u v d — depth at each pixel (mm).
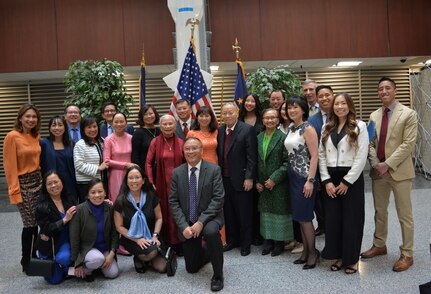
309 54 7590
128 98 6289
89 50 7422
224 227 3943
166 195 3689
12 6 7379
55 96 8648
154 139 3797
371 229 4461
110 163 3848
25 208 3461
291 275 3230
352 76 8891
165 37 7453
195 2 4594
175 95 4199
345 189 3090
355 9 7594
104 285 3195
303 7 7551
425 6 7656
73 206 3252
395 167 3223
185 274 3367
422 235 4141
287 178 3645
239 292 2949
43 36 7395
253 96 4156
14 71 7441
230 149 3771
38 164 3547
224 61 7531
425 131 8031
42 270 3111
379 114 3434
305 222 3363
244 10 7496
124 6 7426
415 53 7660
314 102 4352
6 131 8711
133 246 3293
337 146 3174
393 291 2852
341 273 3227
